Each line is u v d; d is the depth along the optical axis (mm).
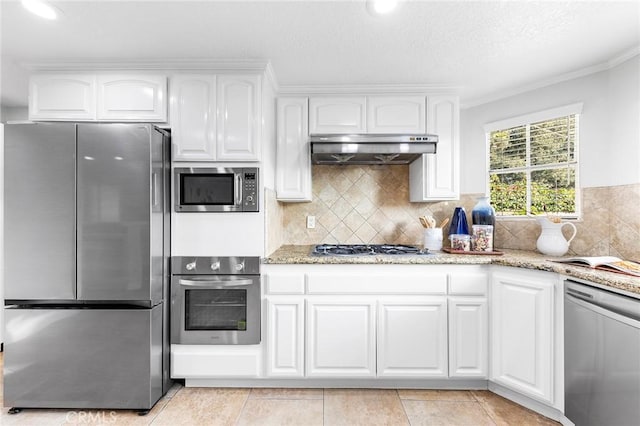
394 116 2494
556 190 2420
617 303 1404
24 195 1850
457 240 2393
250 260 2102
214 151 2104
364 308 2096
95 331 1883
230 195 2104
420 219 2635
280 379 2154
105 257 1860
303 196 2498
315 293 2100
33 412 1884
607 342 1443
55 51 1978
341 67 2191
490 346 2068
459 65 2162
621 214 2041
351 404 1967
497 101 2684
